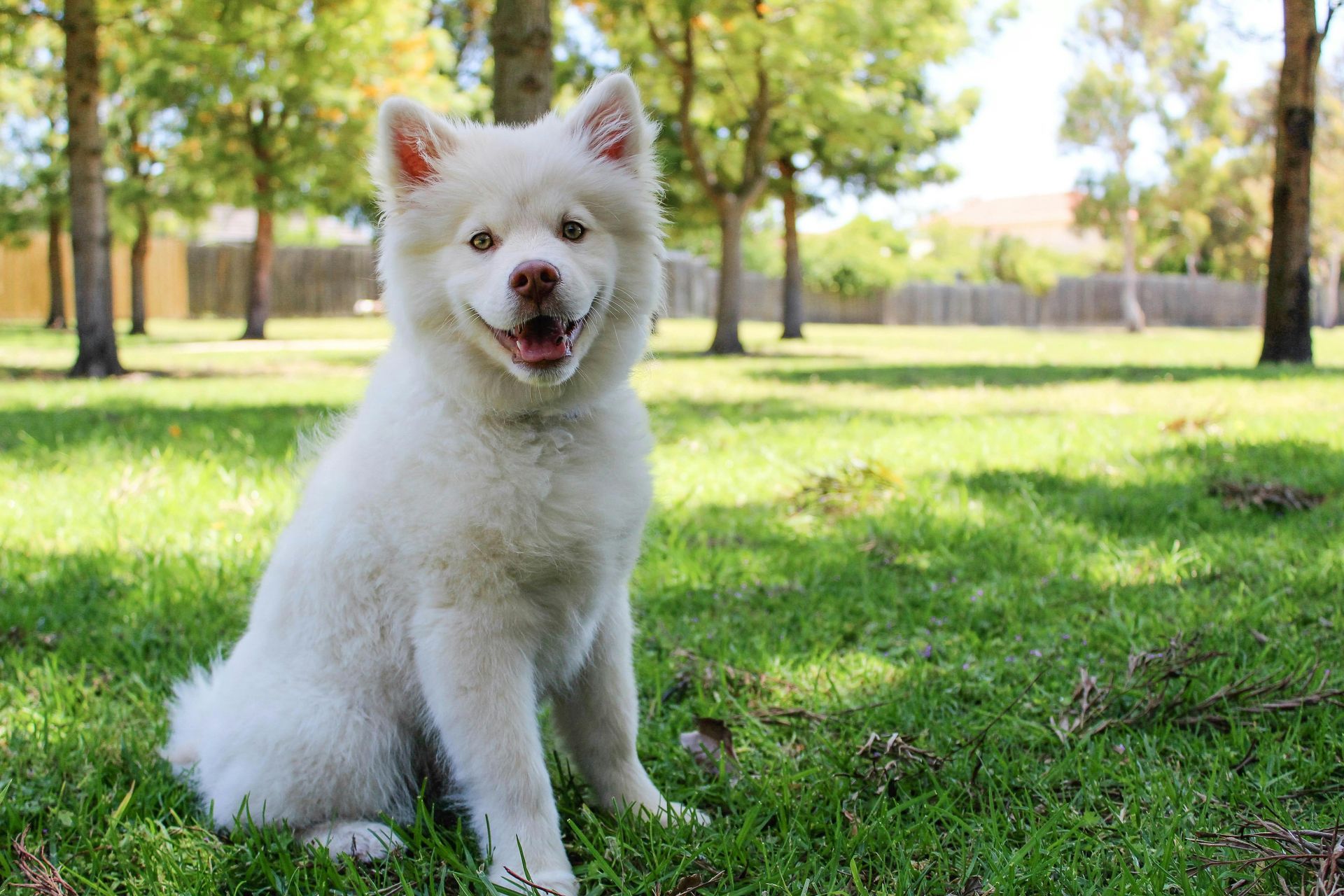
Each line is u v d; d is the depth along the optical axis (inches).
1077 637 142.6
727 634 148.9
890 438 314.0
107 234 543.5
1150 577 169.3
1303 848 82.1
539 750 92.3
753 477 257.8
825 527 210.7
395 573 92.9
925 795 97.2
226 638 149.6
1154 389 451.8
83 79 524.7
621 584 101.3
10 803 100.3
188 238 1475.1
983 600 158.9
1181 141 1348.4
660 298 107.1
